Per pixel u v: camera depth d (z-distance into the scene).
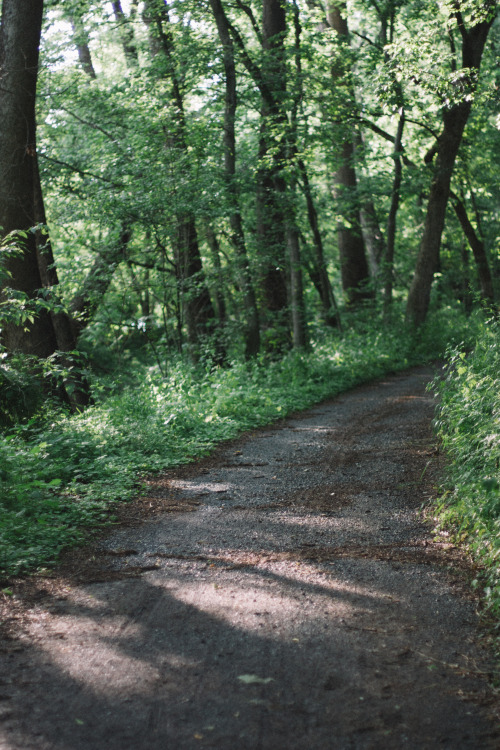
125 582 5.04
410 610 4.45
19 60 11.52
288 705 3.35
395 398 15.42
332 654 3.86
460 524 5.82
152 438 10.14
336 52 21.95
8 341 11.68
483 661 3.78
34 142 11.82
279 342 20.30
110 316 17.16
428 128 24.55
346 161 25.53
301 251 26.20
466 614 4.38
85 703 3.38
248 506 7.24
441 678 3.60
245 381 15.72
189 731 3.14
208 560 5.50
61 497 7.30
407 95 22.05
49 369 10.02
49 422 9.62
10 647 3.99
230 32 20.08
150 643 4.02
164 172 15.76
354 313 28.84
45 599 4.72
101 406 12.33
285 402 14.68
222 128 17.70
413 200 31.72
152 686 3.54
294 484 8.18
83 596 4.77
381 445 10.08
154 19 19.02
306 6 23.86
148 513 7.00
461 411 7.62
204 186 15.79
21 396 9.46
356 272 31.03
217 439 11.10
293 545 5.86
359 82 22.84
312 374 18.16
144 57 20.34
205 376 15.16
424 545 5.72
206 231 18.53
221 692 3.47
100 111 18.84
